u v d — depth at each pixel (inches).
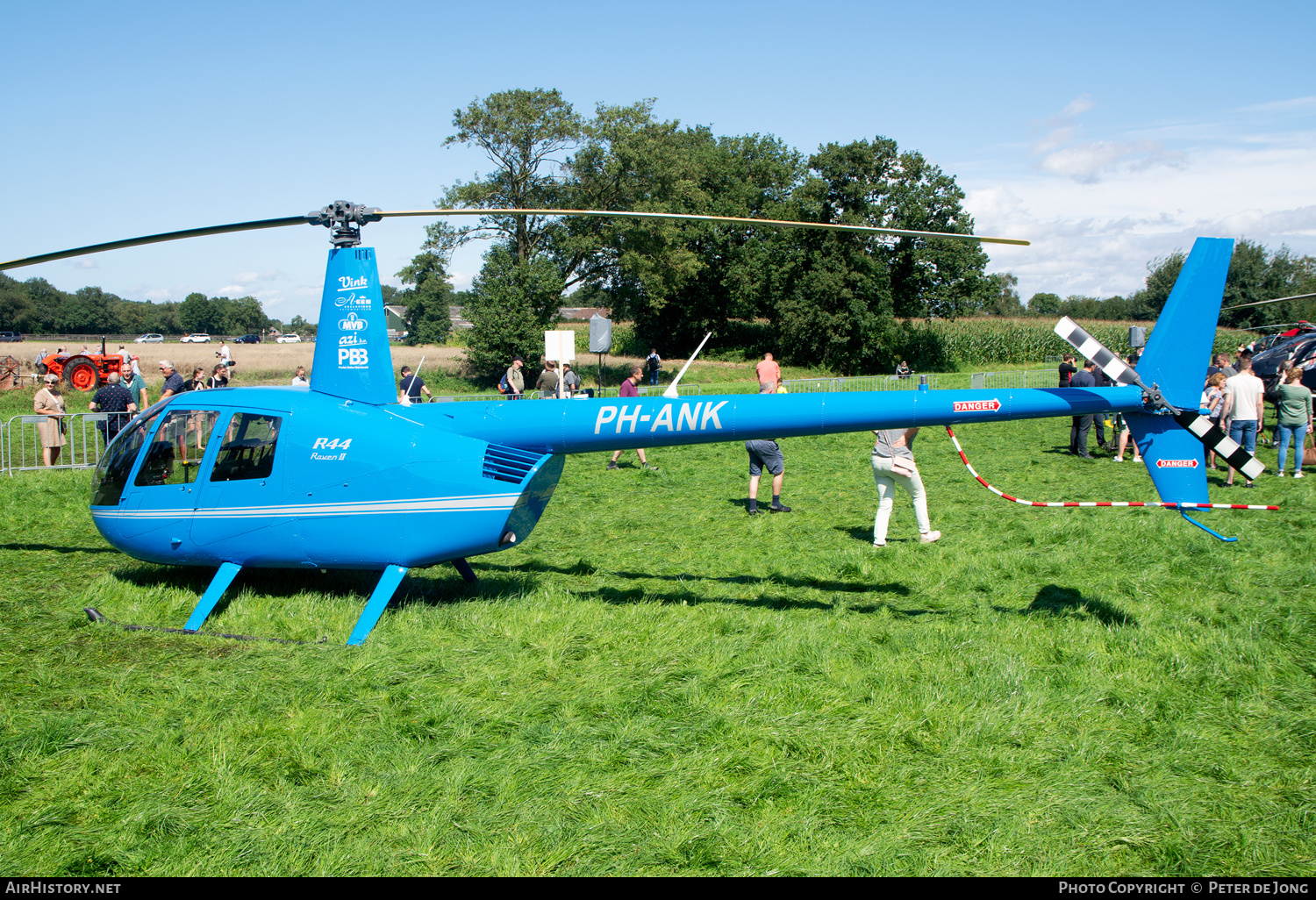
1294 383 427.5
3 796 136.9
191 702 170.6
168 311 5969.5
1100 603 230.1
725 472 498.9
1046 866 118.2
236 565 234.2
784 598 244.8
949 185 2053.4
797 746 150.7
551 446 231.6
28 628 218.5
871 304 2026.3
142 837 125.3
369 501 223.8
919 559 282.8
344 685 176.7
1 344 2640.3
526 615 220.4
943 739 152.9
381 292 237.1
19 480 442.0
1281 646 194.5
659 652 197.9
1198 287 198.4
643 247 1770.4
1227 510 347.6
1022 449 598.9
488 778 140.3
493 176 1718.8
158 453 238.2
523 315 1584.6
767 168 2464.3
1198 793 135.5
